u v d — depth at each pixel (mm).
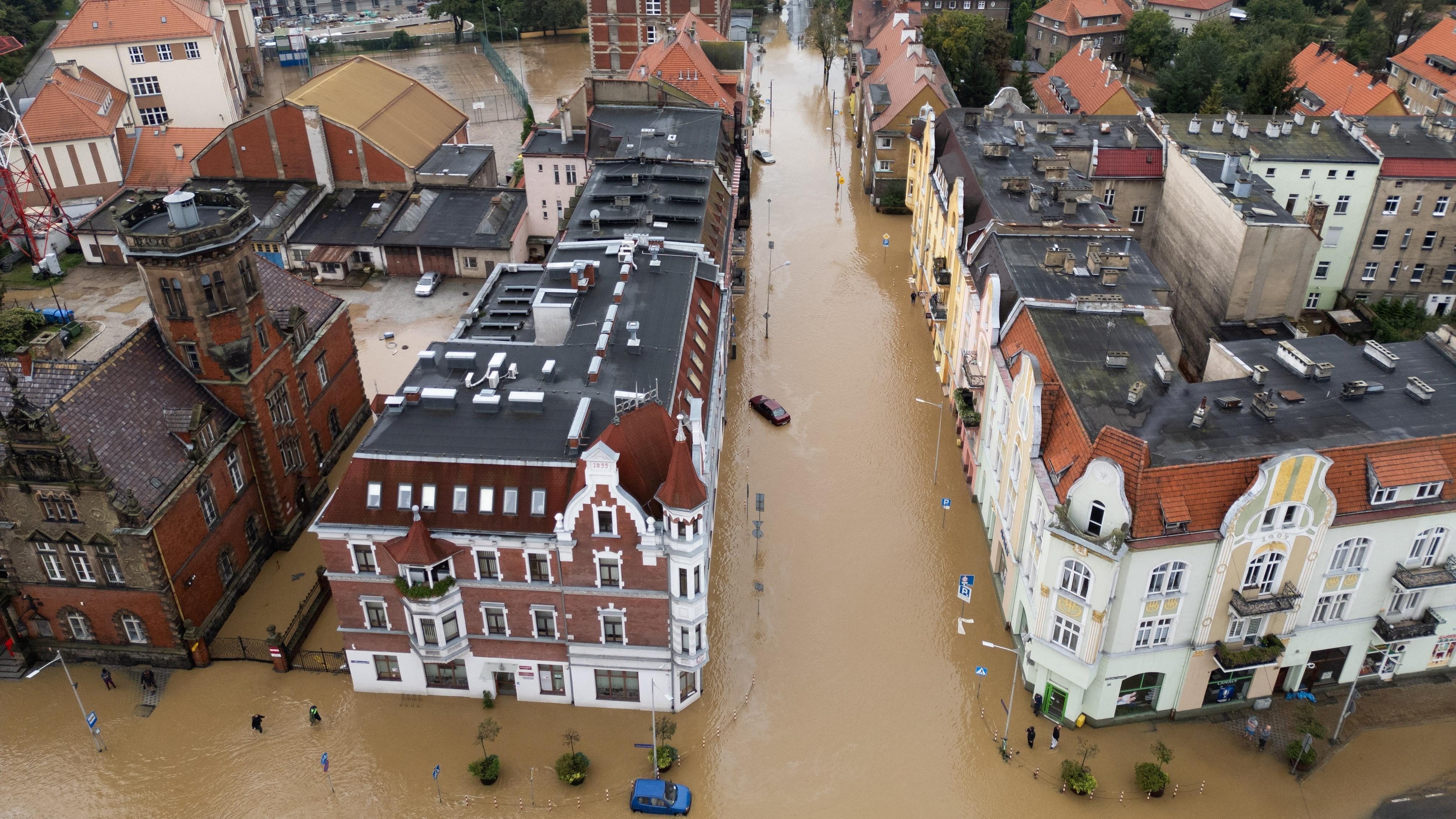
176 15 151250
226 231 66750
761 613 72812
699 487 57281
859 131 165000
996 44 171000
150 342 69000
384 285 119375
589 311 76938
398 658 64375
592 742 62500
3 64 174125
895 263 128375
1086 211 91875
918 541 80000
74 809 57969
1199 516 55844
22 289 116375
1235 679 62812
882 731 63625
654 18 173000
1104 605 57094
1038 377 64312
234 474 71500
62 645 67062
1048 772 60625
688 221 96438
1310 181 100312
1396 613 62312
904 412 96875
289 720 63656
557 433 61781
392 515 59750
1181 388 65250
